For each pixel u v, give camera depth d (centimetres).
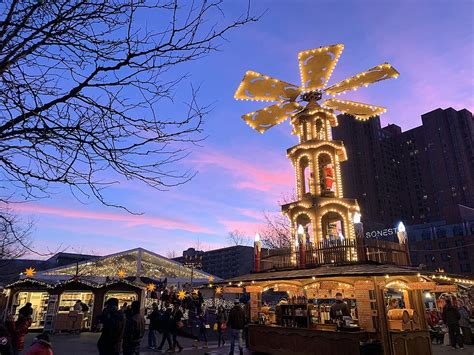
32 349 599
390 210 14088
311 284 1283
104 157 348
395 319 1194
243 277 1614
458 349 1477
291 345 1359
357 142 14638
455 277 1208
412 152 15438
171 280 3462
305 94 1977
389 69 1686
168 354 1453
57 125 339
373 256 1384
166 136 367
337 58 1744
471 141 14188
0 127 322
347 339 1154
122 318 803
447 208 9438
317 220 1708
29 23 340
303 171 1928
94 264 3284
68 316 2297
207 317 2541
